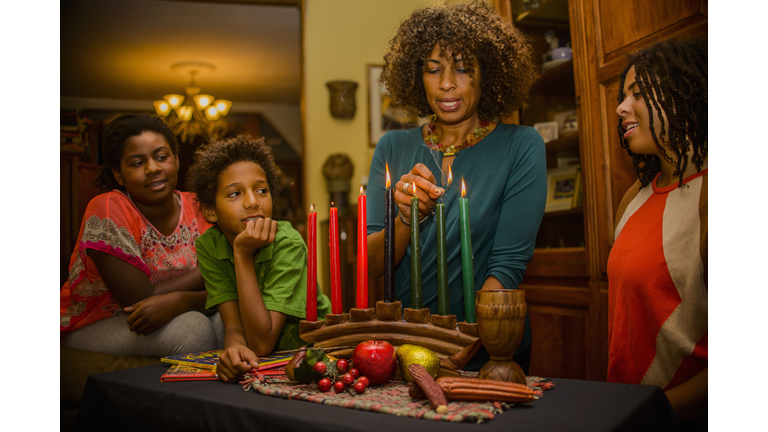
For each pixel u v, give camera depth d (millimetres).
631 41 1692
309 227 753
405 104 1107
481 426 482
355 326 707
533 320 2180
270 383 664
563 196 2131
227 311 910
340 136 3643
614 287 923
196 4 3943
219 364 698
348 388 618
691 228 815
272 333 833
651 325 843
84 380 977
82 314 1116
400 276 965
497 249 865
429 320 701
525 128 934
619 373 899
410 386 577
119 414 691
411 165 1001
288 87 6078
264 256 919
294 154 7035
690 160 857
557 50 2074
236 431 565
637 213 922
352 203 3625
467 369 806
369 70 3658
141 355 1019
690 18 1490
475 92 924
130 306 1042
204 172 946
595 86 1838
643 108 879
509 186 899
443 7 956
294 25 4406
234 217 897
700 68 827
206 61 5207
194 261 1196
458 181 932
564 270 2020
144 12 4082
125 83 5750
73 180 2990
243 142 969
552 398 586
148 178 1106
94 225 1051
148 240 1135
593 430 469
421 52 935
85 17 4133
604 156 1811
